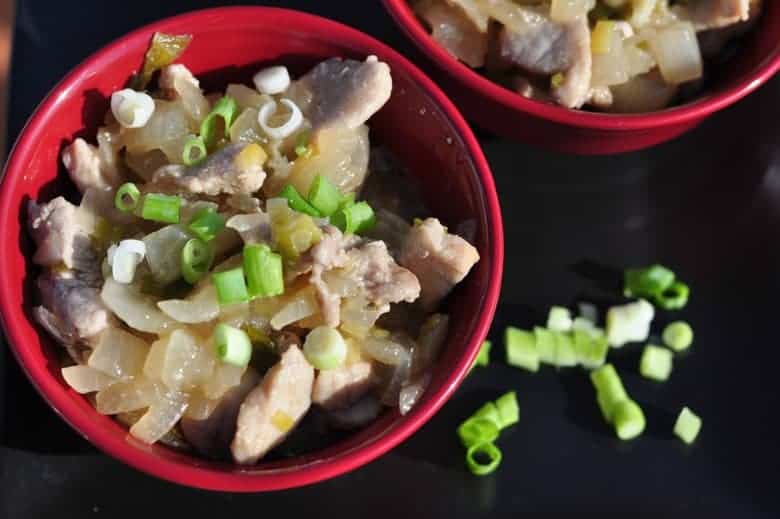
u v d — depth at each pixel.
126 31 0.51
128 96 0.44
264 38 0.46
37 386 0.42
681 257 0.49
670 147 0.51
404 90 0.46
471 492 0.46
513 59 0.48
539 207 0.50
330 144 0.45
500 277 0.43
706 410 0.47
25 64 0.50
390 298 0.43
